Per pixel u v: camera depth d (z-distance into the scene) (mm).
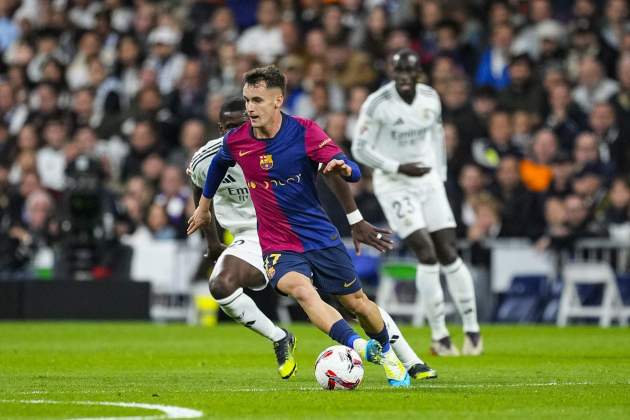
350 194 25625
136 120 76188
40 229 66812
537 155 62406
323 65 71625
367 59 72125
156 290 64688
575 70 70062
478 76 71438
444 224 39719
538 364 34875
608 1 73875
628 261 58812
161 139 73812
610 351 40406
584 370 32500
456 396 24766
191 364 35688
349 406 22969
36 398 24844
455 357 37969
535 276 60156
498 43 70875
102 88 80000
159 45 79688
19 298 63750
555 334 50469
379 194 40250
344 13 78438
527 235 60875
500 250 60750
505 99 67625
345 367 26047
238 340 48344
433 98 40406
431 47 73625
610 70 69312
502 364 34875
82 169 62969
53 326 58844
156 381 29516
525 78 67438
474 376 30406
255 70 25578
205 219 28109
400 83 39250
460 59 71938
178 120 74938
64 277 63781
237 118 30609
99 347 43781
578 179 60594
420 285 39031
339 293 26047
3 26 90250
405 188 39656
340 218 59594
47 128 76250
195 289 63906
